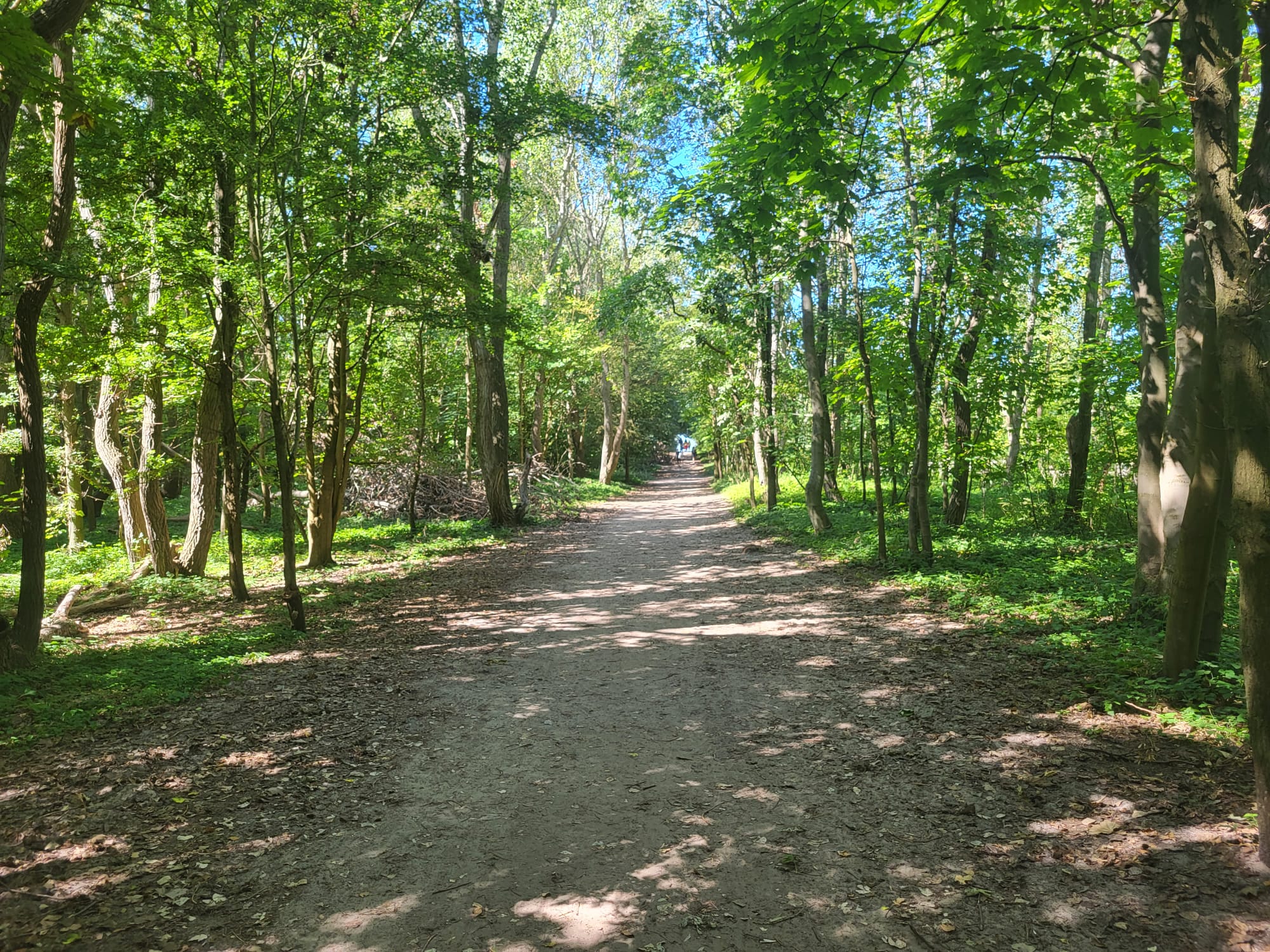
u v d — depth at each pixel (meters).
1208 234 3.58
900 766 4.64
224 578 13.23
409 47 11.40
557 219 35.94
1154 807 3.85
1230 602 7.86
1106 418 16.25
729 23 13.12
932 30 5.37
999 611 8.34
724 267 17.09
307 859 3.75
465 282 11.41
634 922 3.20
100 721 5.75
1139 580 8.16
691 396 39.53
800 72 5.01
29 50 4.32
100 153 8.88
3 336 8.84
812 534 16.52
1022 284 13.68
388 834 4.02
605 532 20.64
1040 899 3.20
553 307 29.95
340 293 10.69
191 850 3.84
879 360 13.36
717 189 6.34
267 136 9.48
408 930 3.17
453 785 4.65
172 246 9.55
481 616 10.12
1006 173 5.82
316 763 5.00
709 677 6.92
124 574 13.44
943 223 11.11
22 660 7.20
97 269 9.36
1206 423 5.23
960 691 5.92
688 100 15.28
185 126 9.12
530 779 4.73
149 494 12.89
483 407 21.92
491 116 14.67
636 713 5.98
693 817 4.15
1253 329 3.27
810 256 6.44
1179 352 7.50
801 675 6.78
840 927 3.11
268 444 16.50
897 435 15.83
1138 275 8.60
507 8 19.28
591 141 16.92
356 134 10.24
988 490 20.33
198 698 6.43
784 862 3.63
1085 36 4.74
